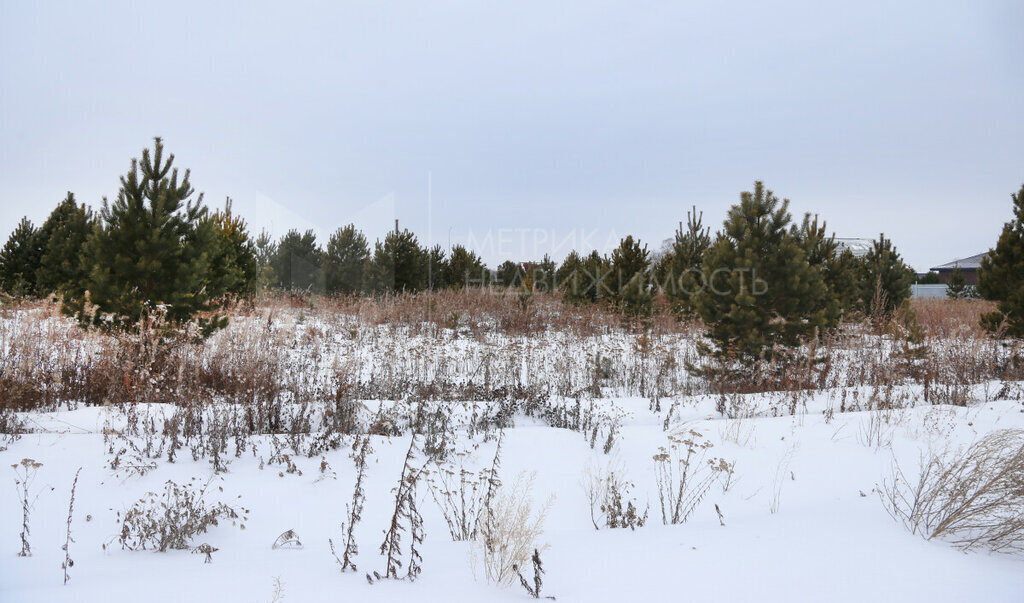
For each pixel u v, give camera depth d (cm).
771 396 805
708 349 966
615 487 439
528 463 550
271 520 407
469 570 308
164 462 498
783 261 923
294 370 771
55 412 622
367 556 335
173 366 666
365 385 785
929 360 913
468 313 1485
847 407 774
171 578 286
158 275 828
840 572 288
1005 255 1083
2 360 676
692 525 393
